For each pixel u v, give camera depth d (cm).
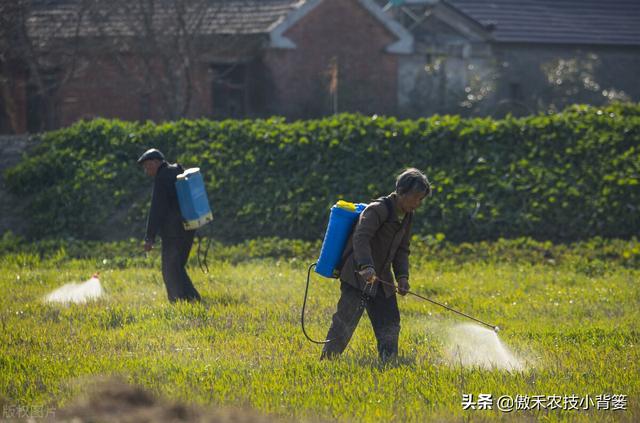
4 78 7988
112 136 6325
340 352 2441
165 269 3447
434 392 2069
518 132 6034
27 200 6059
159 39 7656
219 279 4162
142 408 1908
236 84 9075
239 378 2183
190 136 6331
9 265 4897
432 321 3147
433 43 10162
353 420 1838
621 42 11919
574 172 5769
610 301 3697
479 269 4762
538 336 2888
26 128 9200
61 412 1895
